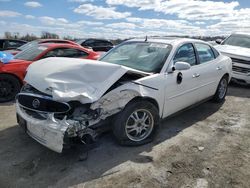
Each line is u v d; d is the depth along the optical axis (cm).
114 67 330
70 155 341
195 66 465
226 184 288
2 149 357
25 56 671
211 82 521
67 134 290
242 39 916
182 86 423
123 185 283
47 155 341
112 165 320
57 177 295
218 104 588
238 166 325
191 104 471
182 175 303
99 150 354
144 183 287
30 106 327
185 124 461
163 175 302
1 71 573
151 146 371
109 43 1605
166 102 397
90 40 1543
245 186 285
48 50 677
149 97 360
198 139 400
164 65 396
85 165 319
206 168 318
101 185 282
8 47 1321
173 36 511
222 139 402
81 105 310
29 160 329
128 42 486
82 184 284
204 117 500
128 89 334
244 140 400
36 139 321
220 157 346
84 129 303
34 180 290
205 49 520
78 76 311
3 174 300
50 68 327
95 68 321
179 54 430
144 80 358
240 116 511
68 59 358
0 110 528
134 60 423
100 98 316
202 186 284
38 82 314
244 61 754
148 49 435
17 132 411
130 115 347
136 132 367
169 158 339
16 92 601
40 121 310
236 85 819
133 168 314
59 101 297
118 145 368
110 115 330
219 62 550
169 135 411
